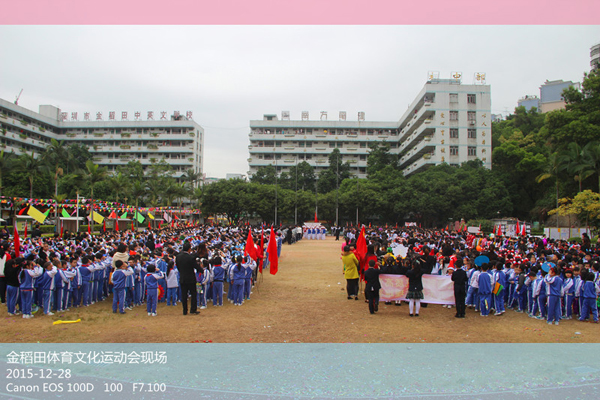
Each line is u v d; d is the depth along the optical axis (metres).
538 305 11.27
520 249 17.02
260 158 92.44
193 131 89.50
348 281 13.53
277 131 92.88
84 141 88.69
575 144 34.09
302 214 62.97
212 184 60.34
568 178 37.03
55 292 11.44
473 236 25.42
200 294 12.56
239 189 60.19
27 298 10.64
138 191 46.19
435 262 14.07
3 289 12.22
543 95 90.50
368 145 90.94
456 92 67.25
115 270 11.53
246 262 13.18
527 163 54.00
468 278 12.20
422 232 34.84
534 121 69.56
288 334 9.44
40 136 83.56
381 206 58.19
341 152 90.31
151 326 10.01
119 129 89.19
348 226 52.78
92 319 10.62
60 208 32.72
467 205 52.50
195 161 90.69
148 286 11.08
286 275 18.81
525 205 57.69
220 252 14.09
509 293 12.44
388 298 12.55
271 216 60.91
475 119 67.06
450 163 66.00
